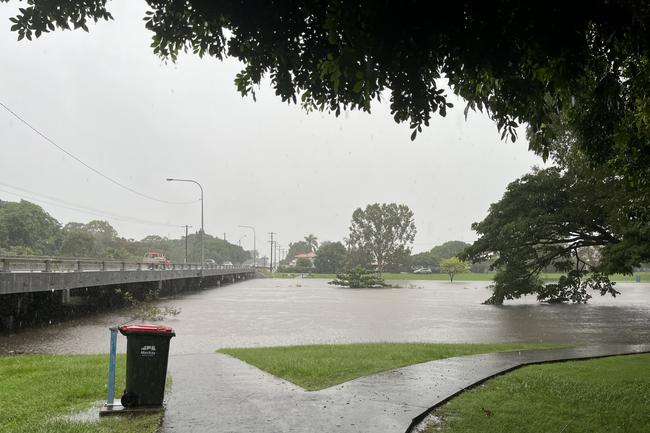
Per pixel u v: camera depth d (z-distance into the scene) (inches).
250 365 419.5
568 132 757.9
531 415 280.4
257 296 1867.6
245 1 215.2
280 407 283.7
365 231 4928.6
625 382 370.3
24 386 333.7
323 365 414.0
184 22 246.4
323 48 226.4
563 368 433.4
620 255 956.0
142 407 272.4
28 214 3117.6
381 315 1122.7
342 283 2864.2
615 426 262.2
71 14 243.9
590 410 292.4
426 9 185.9
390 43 190.4
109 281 1169.4
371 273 2866.6
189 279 2331.4
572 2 183.5
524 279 1432.1
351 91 234.8
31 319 916.6
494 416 279.0
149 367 274.5
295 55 235.1
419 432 252.7
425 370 405.7
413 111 222.5
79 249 3444.9
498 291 1430.9
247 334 777.6
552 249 1405.0
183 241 6368.1
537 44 198.4
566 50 196.7
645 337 766.5
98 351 599.8
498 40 199.9
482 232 1456.7
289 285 3036.4
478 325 933.2
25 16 239.5
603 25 195.2
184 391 318.0
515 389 344.8
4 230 2982.3
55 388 325.4
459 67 225.5
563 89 224.7
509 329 871.7
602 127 300.2
